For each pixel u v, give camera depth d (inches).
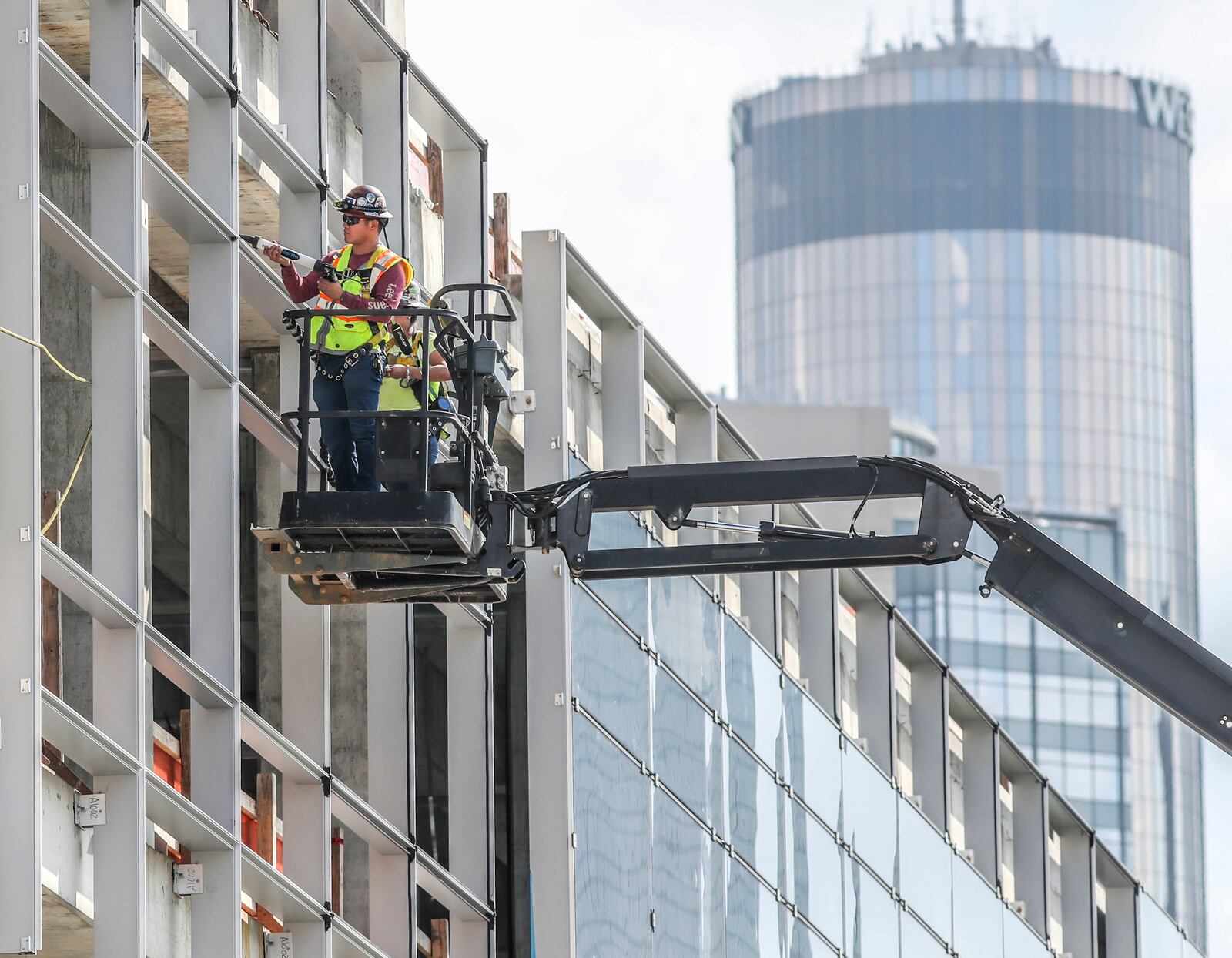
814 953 2928.2
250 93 2038.6
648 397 2657.5
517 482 2518.5
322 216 1968.5
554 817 2212.1
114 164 1610.5
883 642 3287.4
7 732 1371.8
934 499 1701.5
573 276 2421.3
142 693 1561.3
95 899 1525.6
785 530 1701.5
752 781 2783.0
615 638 2400.3
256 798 2233.0
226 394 1747.0
